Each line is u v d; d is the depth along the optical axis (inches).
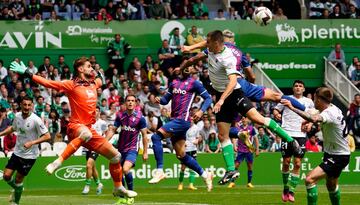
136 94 1902.1
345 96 2084.2
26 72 905.5
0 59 2006.6
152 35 2119.8
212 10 2325.3
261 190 1472.7
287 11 2353.6
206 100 1182.3
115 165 947.3
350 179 1749.5
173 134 1147.3
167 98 1181.7
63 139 1702.8
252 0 2281.0
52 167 871.1
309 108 1159.6
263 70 2190.0
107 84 1867.6
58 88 916.0
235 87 892.0
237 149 1581.0
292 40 2204.7
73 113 919.7
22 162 1013.2
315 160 1734.7
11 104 1764.3
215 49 888.9
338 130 847.7
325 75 2182.6
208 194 1342.3
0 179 1585.9
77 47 2076.8
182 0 2206.0
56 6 2121.1
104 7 2155.5
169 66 2017.7
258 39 2183.8
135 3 2194.9
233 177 914.7
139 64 2003.0
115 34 2095.2
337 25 2223.2
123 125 1175.0
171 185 1667.1
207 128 1740.9
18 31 2033.7
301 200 1198.3
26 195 1362.0
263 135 1775.3
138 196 1291.8
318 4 2267.5
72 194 1389.0
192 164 1144.8
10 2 2059.5
